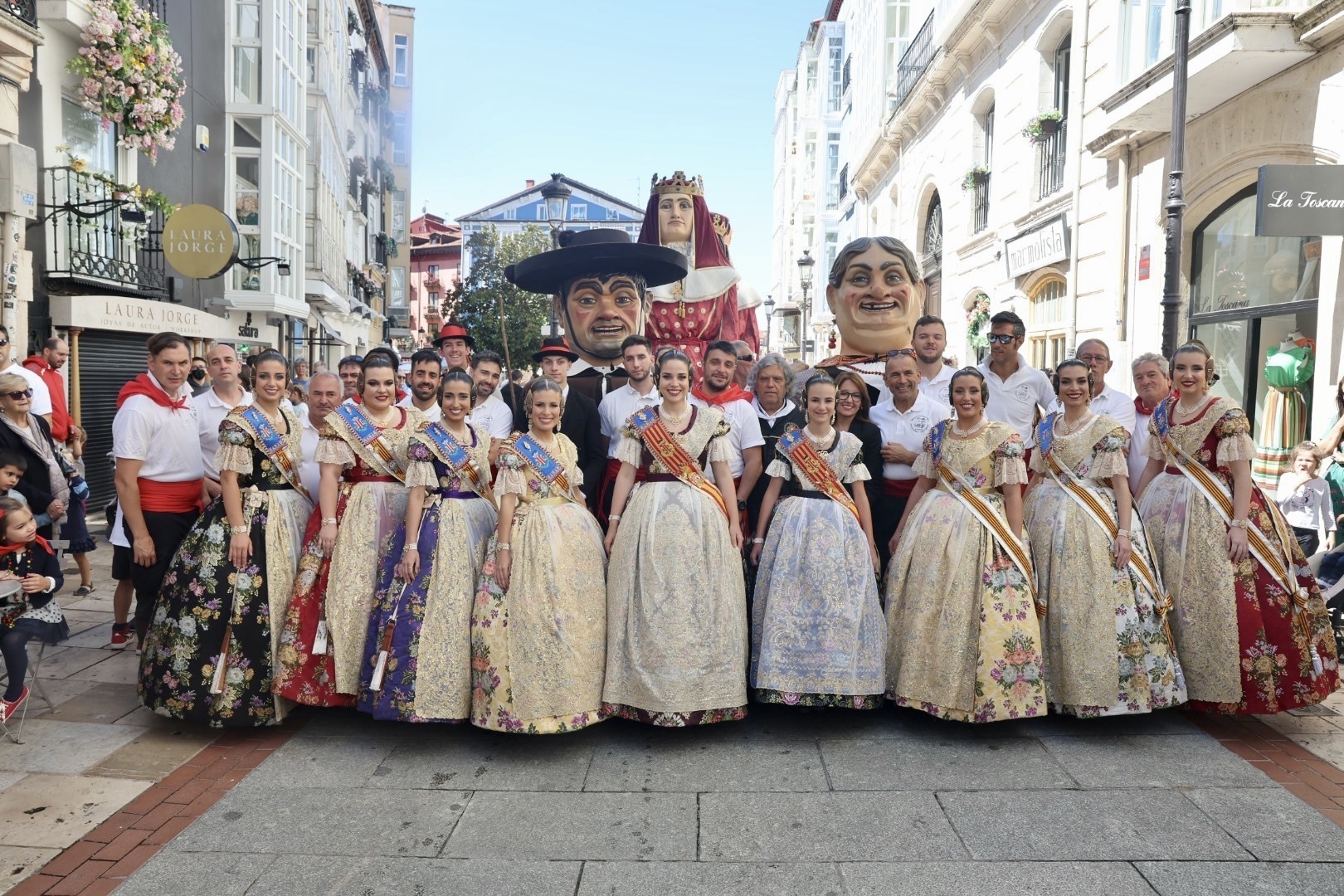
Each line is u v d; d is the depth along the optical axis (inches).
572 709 153.6
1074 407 167.3
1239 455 162.4
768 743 157.6
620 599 159.8
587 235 253.6
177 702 156.4
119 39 380.5
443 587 157.4
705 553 159.0
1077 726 165.6
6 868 114.6
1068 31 492.4
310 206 767.1
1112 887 111.3
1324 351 287.0
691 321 272.2
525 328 943.0
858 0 1078.4
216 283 562.9
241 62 574.2
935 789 138.6
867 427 189.5
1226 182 344.2
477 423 203.2
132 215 394.3
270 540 162.6
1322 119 292.8
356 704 161.9
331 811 131.1
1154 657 160.4
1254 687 159.6
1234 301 352.2
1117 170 422.3
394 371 170.7
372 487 166.1
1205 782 141.2
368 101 1266.0
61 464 247.1
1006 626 156.9
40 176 357.4
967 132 636.1
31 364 297.6
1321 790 138.1
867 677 161.2
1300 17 287.4
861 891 110.7
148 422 179.5
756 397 212.7
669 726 154.5
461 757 151.6
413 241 2303.2
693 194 276.4
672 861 117.6
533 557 155.0
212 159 556.7
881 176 960.3
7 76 324.5
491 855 119.0
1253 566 162.7
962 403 163.5
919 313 232.5
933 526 164.7
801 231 1643.7
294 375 490.0
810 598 163.0
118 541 203.0
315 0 767.7
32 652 204.7
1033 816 129.6
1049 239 484.7
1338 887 111.2
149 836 123.2
